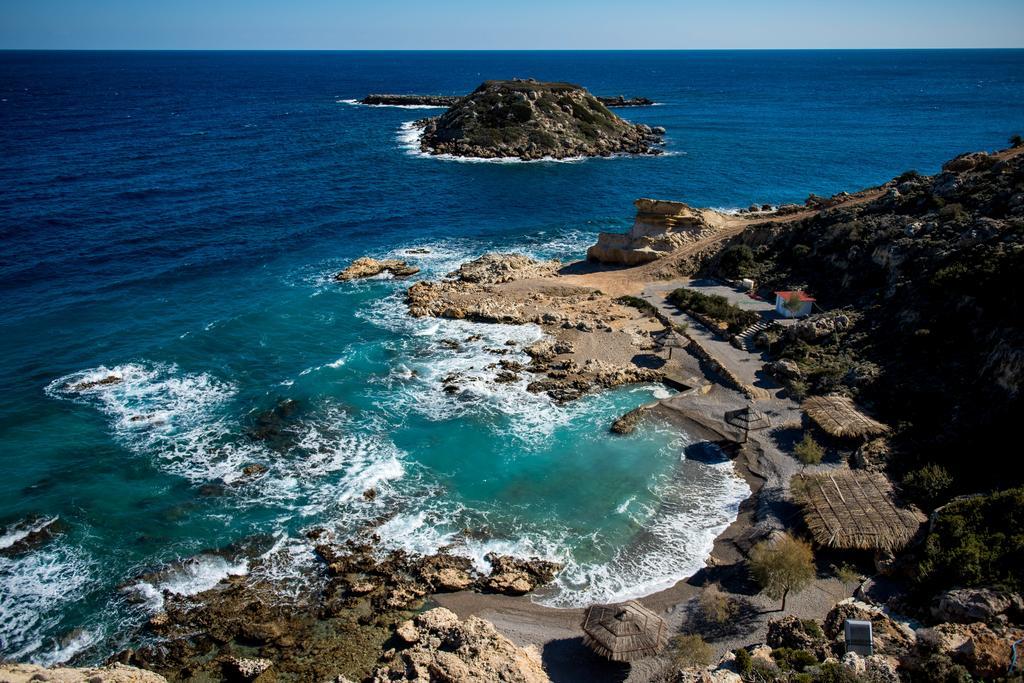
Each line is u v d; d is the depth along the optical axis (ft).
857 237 208.95
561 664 96.43
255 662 95.30
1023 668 79.56
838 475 126.11
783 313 196.54
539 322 204.44
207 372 173.58
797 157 468.34
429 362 181.68
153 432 148.66
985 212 191.62
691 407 161.68
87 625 102.68
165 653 98.12
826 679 80.23
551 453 145.69
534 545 119.96
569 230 309.42
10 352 178.60
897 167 431.84
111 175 366.22
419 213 330.54
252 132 542.98
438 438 149.89
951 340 153.38
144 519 123.54
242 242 274.36
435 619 100.48
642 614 97.35
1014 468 119.85
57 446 142.72
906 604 100.17
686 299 211.82
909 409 144.66
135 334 191.62
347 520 124.77
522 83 573.33
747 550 115.34
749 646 97.40
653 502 131.13
